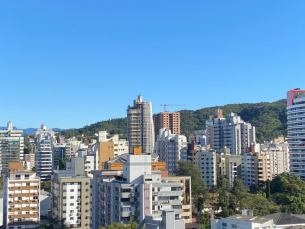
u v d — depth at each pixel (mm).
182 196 183375
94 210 177125
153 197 152375
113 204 155250
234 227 124250
